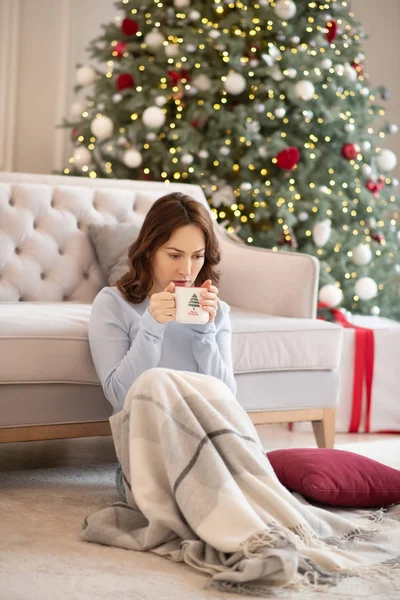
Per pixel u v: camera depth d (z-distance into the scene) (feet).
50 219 12.12
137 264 8.93
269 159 16.83
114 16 20.01
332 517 7.96
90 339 9.07
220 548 6.91
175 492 7.44
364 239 17.10
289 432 13.65
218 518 7.11
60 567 6.90
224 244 13.01
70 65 19.63
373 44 21.40
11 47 19.08
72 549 7.37
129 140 16.84
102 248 12.10
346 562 7.06
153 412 7.79
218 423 7.76
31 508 8.60
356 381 13.84
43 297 11.83
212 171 16.75
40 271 11.90
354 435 13.71
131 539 7.44
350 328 14.01
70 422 9.64
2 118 19.11
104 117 16.42
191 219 8.68
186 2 16.51
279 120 16.93
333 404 11.57
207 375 8.31
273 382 11.05
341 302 16.80
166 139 16.78
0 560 6.98
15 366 9.23
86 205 12.49
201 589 6.56
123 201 12.84
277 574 6.53
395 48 21.47
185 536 7.34
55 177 12.73
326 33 16.98
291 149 15.84
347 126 16.67
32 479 9.89
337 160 17.08
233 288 12.62
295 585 6.59
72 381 9.55
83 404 9.68
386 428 13.98
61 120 19.60
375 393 13.89
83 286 12.17
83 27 19.74
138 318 8.95
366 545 7.58
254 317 11.33
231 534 6.98
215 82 16.10
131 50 16.83
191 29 16.28
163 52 16.44
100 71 18.92
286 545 6.69
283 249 16.49
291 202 16.24
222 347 9.20
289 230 16.24
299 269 11.87
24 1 19.22
